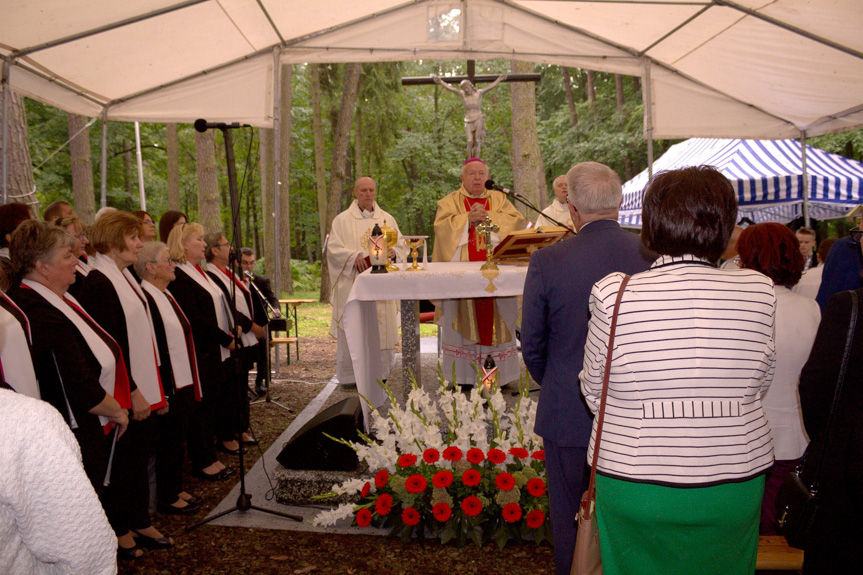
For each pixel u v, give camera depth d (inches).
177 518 144.4
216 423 191.8
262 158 641.6
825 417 69.3
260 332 196.1
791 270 104.0
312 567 121.9
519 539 128.9
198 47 234.2
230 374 190.1
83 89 240.7
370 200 236.2
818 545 69.6
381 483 130.7
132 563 123.6
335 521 133.3
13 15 177.5
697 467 59.9
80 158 465.1
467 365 198.2
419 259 252.2
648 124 276.7
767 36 223.9
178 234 171.8
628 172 858.1
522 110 455.8
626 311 62.1
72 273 109.7
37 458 38.6
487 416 147.0
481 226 152.4
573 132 898.1
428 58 261.1
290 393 262.5
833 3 191.8
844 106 267.1
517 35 256.2
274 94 256.7
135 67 234.4
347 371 248.7
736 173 353.1
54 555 39.8
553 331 88.8
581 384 68.8
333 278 236.2
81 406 103.8
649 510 60.9
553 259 88.1
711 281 62.2
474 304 188.4
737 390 61.0
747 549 64.4
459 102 1203.9
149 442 130.1
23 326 94.3
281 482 148.6
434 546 130.2
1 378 89.0
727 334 60.6
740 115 284.4
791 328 104.9
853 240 148.4
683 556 62.8
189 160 1075.9
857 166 356.5
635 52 265.7
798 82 250.7
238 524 139.9
